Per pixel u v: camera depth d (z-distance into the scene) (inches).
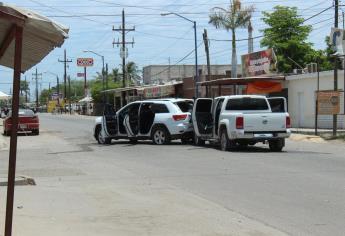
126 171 582.6
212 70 3690.9
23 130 1278.3
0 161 717.3
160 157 714.8
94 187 474.6
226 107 788.6
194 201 402.6
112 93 2942.9
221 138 792.3
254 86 1354.6
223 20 1835.6
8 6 211.5
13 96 228.4
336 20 1122.7
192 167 602.9
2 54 267.3
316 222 327.3
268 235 298.7
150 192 445.7
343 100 1245.7
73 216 355.6
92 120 2399.1
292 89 1424.7
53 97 5329.7
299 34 2081.7
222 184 478.0
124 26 2541.8
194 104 868.6
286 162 633.0
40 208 382.0
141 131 931.3
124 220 343.0
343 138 985.5
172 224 330.0
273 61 1523.1
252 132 757.3
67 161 692.1
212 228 317.7
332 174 528.1
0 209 373.7
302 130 1230.3
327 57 2063.2
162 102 916.6
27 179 499.5
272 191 436.5
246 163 627.8
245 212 360.5
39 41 239.1
